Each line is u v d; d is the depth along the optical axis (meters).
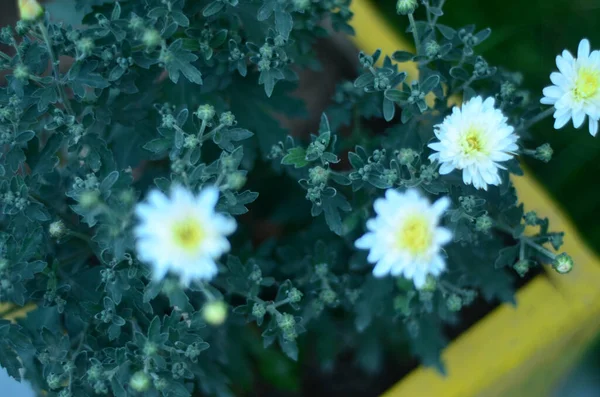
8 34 0.63
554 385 0.75
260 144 0.68
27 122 0.63
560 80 0.63
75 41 0.62
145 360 0.62
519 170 0.65
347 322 0.72
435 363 0.68
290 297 0.65
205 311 0.61
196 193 0.61
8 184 0.63
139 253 0.60
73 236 0.66
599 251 0.78
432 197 0.65
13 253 0.62
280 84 0.68
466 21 0.81
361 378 0.73
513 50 0.81
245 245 0.69
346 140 0.70
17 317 0.67
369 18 0.73
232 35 0.66
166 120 0.62
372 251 0.60
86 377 0.63
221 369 0.70
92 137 0.64
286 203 0.72
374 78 0.64
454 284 0.68
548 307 0.68
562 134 0.79
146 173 0.69
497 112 0.61
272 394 0.73
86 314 0.64
